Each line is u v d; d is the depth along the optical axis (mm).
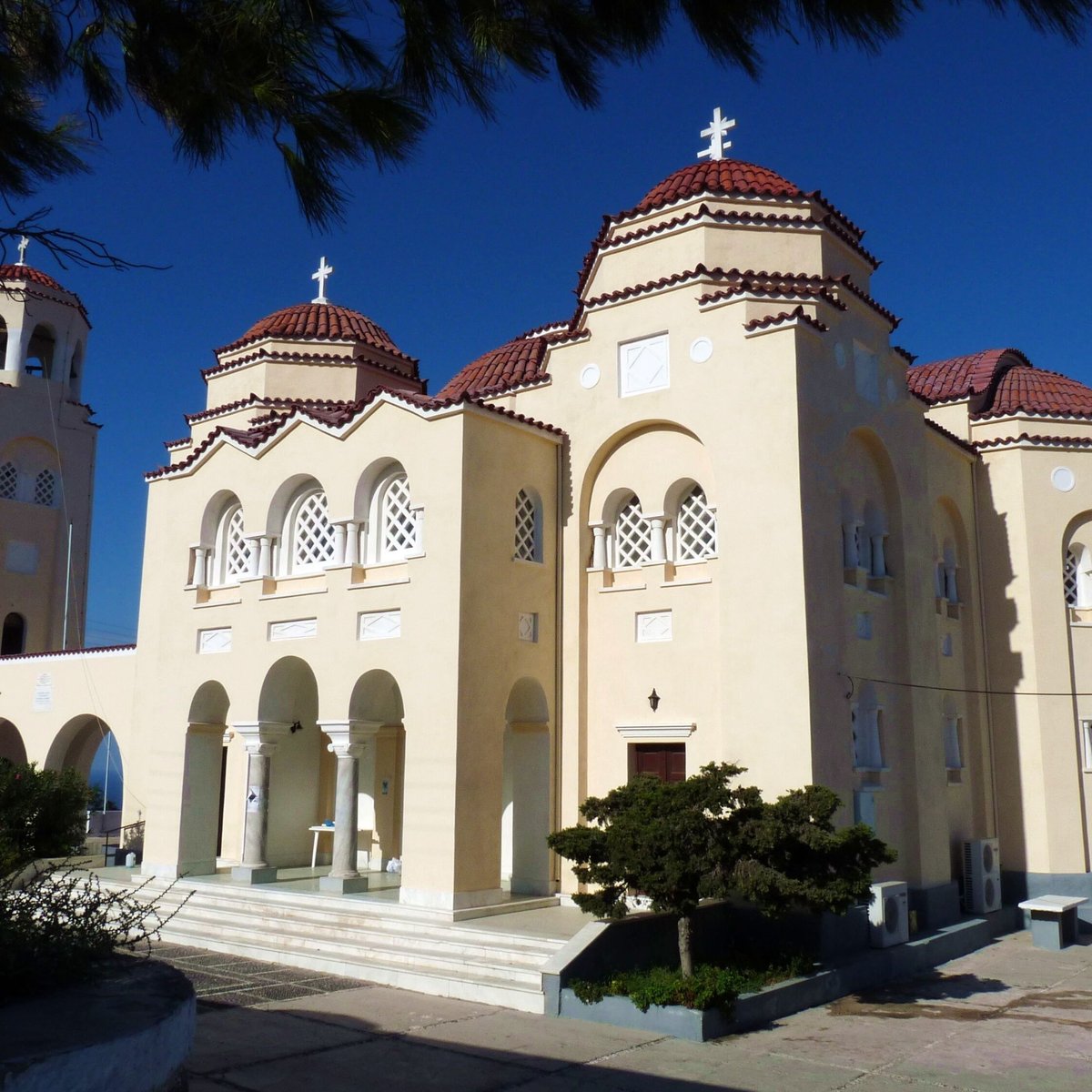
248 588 19484
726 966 13594
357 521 18031
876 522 18312
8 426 34688
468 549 16531
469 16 6254
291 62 6523
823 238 18828
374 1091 9555
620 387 18016
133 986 7363
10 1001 6949
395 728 21391
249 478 19953
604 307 18406
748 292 16766
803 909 14289
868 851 12938
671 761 16859
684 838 12367
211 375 25828
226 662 19625
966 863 19719
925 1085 10273
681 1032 11617
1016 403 22625
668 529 17516
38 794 16703
